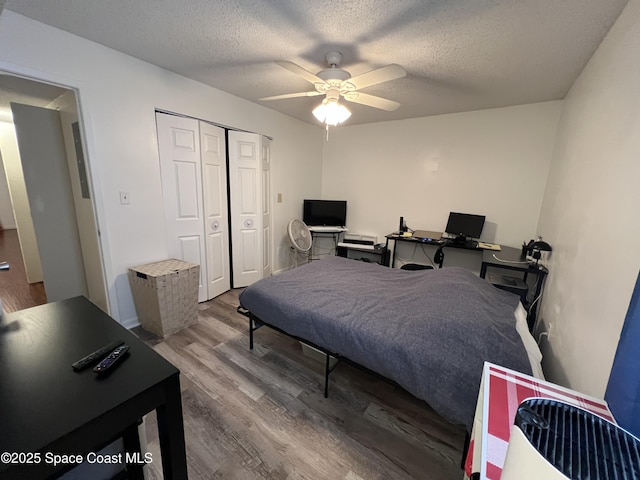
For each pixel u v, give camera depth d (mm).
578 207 1652
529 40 1714
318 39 1804
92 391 722
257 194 3412
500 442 677
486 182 3262
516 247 3119
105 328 1017
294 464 1283
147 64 2264
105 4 1521
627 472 439
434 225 3684
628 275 946
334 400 1684
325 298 1829
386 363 1357
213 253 3098
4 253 4941
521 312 1763
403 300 1763
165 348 2162
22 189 3213
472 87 2498
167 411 811
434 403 1213
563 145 2375
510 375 914
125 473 992
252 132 3260
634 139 1052
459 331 1354
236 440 1396
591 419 506
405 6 1452
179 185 2672
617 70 1328
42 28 1729
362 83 1853
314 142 4312
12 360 832
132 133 2252
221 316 2715
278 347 2215
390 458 1326
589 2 1343
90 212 2307
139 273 2252
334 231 4113
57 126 2479
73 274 2707
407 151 3750
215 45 1938
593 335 1176
